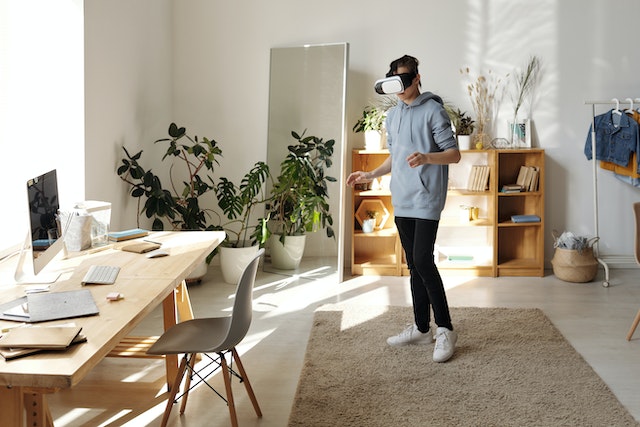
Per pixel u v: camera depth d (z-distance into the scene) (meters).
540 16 5.70
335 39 5.80
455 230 6.00
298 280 5.54
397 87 3.56
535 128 5.81
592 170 5.84
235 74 5.88
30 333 2.00
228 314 4.59
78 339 2.00
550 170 5.85
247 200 5.38
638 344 3.99
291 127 5.71
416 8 5.74
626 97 5.76
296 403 3.16
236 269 5.34
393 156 3.79
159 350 2.66
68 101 3.96
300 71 5.68
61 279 2.76
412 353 3.81
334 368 3.59
